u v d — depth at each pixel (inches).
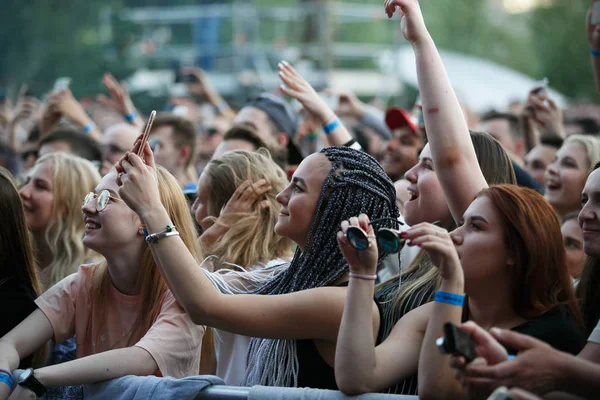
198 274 113.7
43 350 143.9
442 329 95.5
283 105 273.7
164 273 114.2
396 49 739.4
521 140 287.6
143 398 115.5
